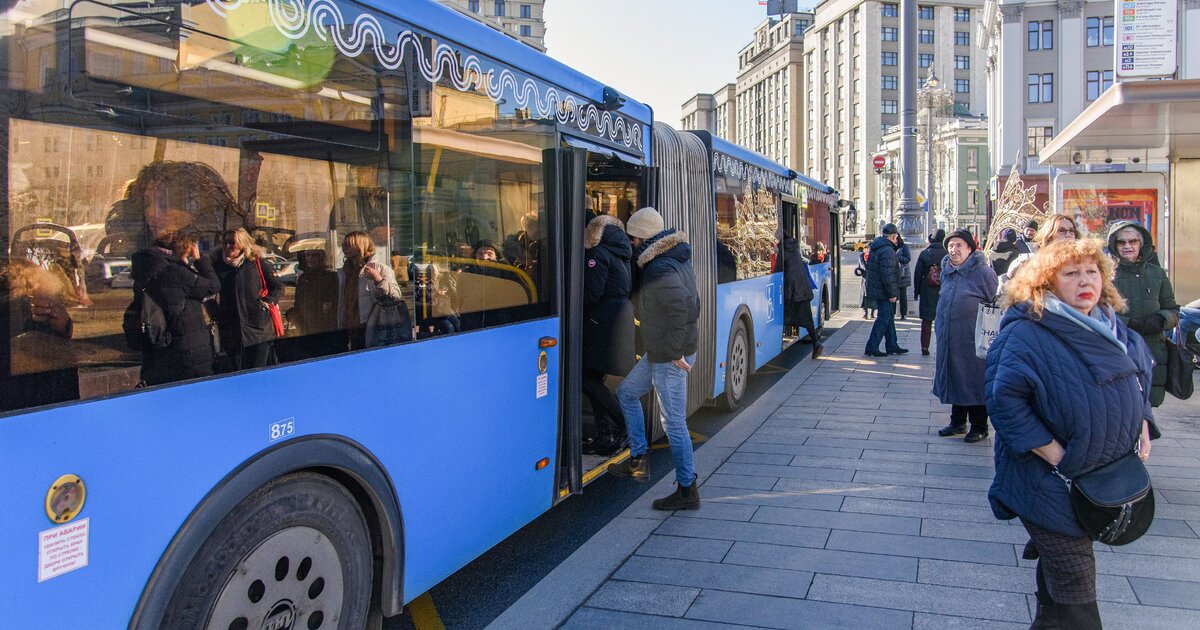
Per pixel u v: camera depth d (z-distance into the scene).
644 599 4.12
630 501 6.01
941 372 7.14
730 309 8.62
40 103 2.13
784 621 3.84
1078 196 11.59
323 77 3.03
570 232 4.98
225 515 2.56
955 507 5.41
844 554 4.64
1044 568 3.19
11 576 2.03
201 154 2.56
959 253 7.08
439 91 3.71
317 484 2.96
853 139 111.88
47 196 2.14
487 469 4.07
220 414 2.57
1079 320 3.00
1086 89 51.72
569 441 4.96
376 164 3.29
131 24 2.36
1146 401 3.11
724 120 169.62
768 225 10.54
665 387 5.38
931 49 110.31
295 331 2.88
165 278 2.43
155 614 2.34
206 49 2.58
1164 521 4.99
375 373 3.25
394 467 3.36
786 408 8.88
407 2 3.50
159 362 2.40
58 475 2.13
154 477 2.37
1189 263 11.27
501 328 4.20
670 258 5.34
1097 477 2.95
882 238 12.62
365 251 3.22
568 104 5.00
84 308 2.21
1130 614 3.79
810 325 11.84
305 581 2.90
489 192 4.11
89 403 2.20
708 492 5.89
